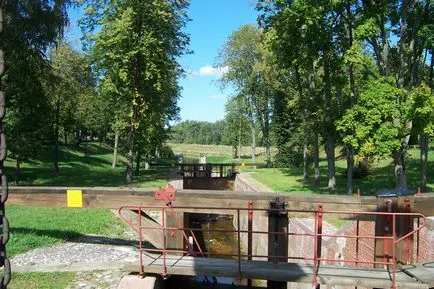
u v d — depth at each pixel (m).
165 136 47.22
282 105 45.75
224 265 8.90
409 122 19.27
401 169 19.78
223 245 24.48
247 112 54.41
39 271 11.45
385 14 19.95
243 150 95.81
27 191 13.55
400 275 8.31
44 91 31.53
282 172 38.84
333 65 22.84
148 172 44.50
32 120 28.86
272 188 26.55
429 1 19.98
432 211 9.21
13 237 14.14
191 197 10.98
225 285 9.65
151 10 32.00
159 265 8.86
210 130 153.75
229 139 78.81
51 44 29.05
